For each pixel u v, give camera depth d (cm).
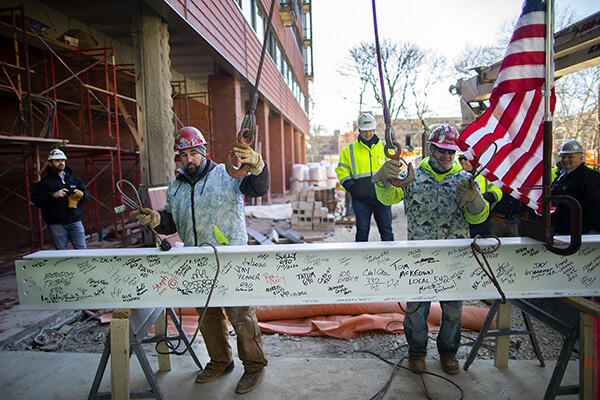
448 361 265
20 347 327
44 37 627
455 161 264
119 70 868
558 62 469
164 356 276
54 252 208
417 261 204
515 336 334
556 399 234
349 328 345
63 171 516
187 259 204
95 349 326
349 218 1025
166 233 254
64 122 771
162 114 584
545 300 216
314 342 335
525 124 218
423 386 248
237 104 1036
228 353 267
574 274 206
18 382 267
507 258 205
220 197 241
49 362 293
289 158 2202
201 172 249
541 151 216
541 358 271
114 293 208
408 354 290
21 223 680
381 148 434
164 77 589
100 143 877
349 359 286
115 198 737
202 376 260
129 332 202
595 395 178
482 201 229
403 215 1087
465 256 205
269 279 205
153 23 572
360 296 205
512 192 221
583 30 414
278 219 1104
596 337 179
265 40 189
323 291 205
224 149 1026
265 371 270
